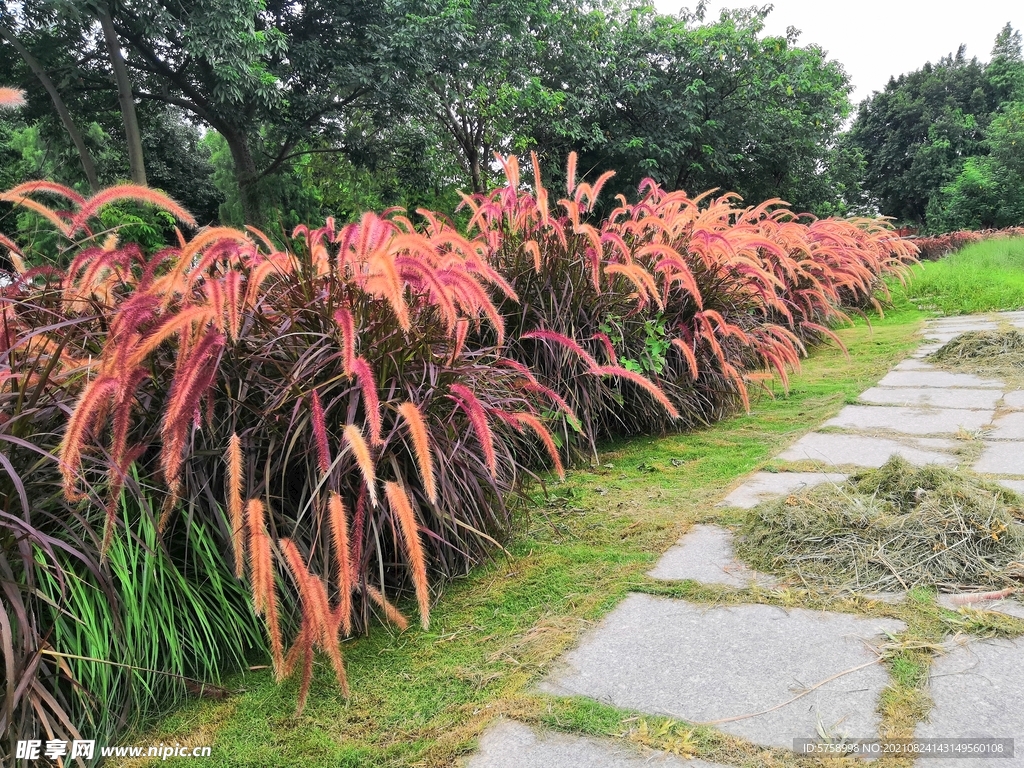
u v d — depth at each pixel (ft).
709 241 12.43
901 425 11.32
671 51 51.70
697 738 4.24
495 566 7.33
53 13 32.04
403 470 6.52
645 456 11.35
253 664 5.75
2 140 55.52
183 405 4.66
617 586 6.51
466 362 7.52
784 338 14.71
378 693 5.19
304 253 6.91
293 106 39.40
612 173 12.42
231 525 5.53
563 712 4.63
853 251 25.32
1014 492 6.99
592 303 11.78
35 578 4.63
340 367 6.20
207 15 29.71
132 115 33.96
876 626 5.36
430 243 6.45
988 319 22.82
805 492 7.67
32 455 4.98
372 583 6.43
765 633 5.43
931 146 111.86
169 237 28.91
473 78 41.96
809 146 59.31
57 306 6.03
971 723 4.15
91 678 4.64
